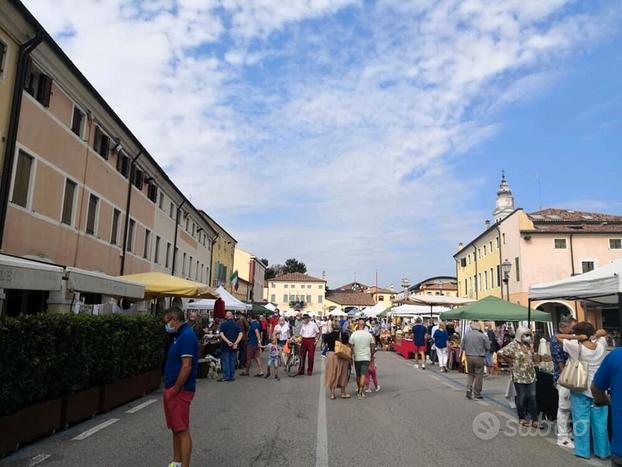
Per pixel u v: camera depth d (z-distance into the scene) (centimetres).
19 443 691
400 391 1401
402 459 681
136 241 2500
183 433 582
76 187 1767
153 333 1242
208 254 4612
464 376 1855
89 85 1719
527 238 4238
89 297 1895
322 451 715
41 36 1402
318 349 3406
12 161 1344
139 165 2475
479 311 1919
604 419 713
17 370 667
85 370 863
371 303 10725
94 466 623
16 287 791
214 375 1636
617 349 412
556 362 817
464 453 723
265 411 1036
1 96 1314
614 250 4178
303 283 10681
